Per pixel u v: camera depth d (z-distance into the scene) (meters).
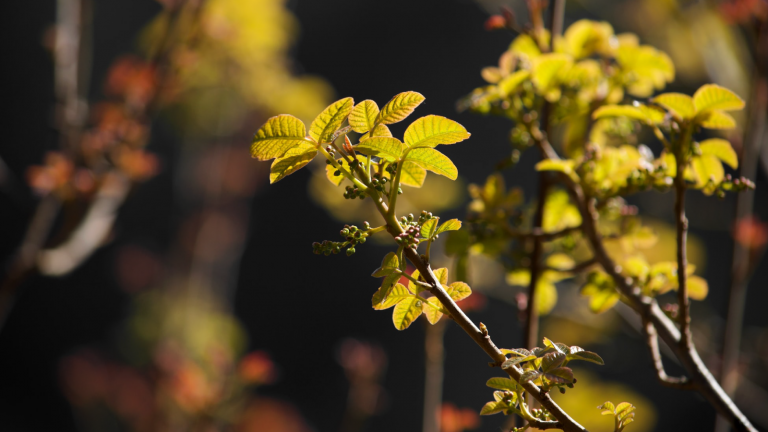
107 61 9.41
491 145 9.45
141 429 5.18
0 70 9.83
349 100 1.19
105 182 2.74
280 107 4.46
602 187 1.41
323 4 11.56
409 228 1.19
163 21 3.49
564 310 2.43
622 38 1.59
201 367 3.71
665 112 1.32
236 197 6.44
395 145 1.20
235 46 3.87
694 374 1.30
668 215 3.03
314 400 10.48
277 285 11.23
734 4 2.05
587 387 2.11
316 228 11.47
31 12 10.02
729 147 1.33
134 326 5.94
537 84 1.43
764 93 1.87
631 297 1.36
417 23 11.40
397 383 9.91
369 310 10.76
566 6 3.49
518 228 1.46
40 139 9.95
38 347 10.08
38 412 9.74
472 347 8.90
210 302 6.39
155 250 10.04
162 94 3.18
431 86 11.09
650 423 2.53
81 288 10.33
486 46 11.14
